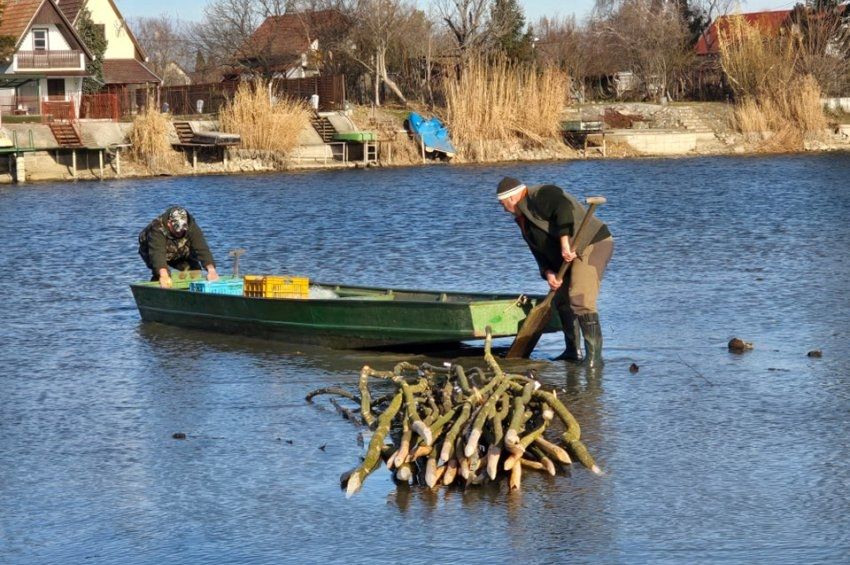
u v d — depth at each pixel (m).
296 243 42.16
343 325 21.75
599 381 19.36
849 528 12.84
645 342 22.52
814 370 20.00
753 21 148.00
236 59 117.81
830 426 16.61
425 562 12.18
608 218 49.84
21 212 55.44
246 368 20.81
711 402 17.98
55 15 97.62
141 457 15.77
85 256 38.81
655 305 26.73
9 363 21.73
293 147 88.88
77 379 20.36
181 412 17.97
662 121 112.06
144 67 113.69
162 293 24.73
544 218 19.67
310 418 17.44
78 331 24.78
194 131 86.69
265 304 22.69
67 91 98.75
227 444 16.25
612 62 134.50
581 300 20.00
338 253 38.88
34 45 97.81
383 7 109.38
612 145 103.06
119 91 106.94
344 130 95.25
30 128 81.81
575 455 15.08
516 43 115.12
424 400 15.71
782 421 16.91
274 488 14.41
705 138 108.06
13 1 97.94
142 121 84.88
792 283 29.81
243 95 88.75
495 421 14.45
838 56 120.62
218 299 23.52
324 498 14.00
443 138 95.94
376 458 14.52
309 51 115.44
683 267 33.41
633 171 83.31
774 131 109.38
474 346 22.42
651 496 13.84
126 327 25.12
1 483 14.83
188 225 25.52
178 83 175.12
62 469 15.34
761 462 15.05
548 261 20.30
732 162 92.44
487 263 35.31
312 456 15.61
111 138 84.69
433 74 114.94
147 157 84.06
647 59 127.19
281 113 88.88
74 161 80.38
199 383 19.80
